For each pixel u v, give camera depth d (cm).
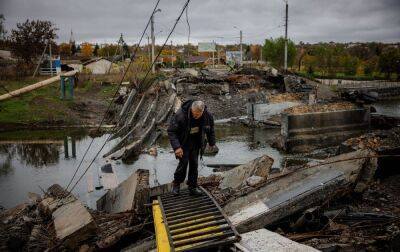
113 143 2084
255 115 2558
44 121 2711
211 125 537
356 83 5900
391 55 6950
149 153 1752
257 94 2936
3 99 2997
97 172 1448
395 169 838
